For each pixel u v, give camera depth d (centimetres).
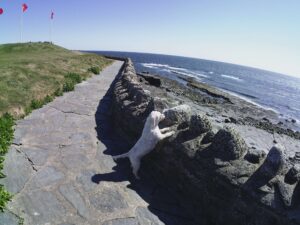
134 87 908
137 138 738
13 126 798
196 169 509
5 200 467
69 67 1952
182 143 551
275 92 6012
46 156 651
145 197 550
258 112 2830
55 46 4000
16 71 1359
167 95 2564
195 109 2233
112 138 811
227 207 451
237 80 7581
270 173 412
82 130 842
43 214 459
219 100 3152
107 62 3241
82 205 494
